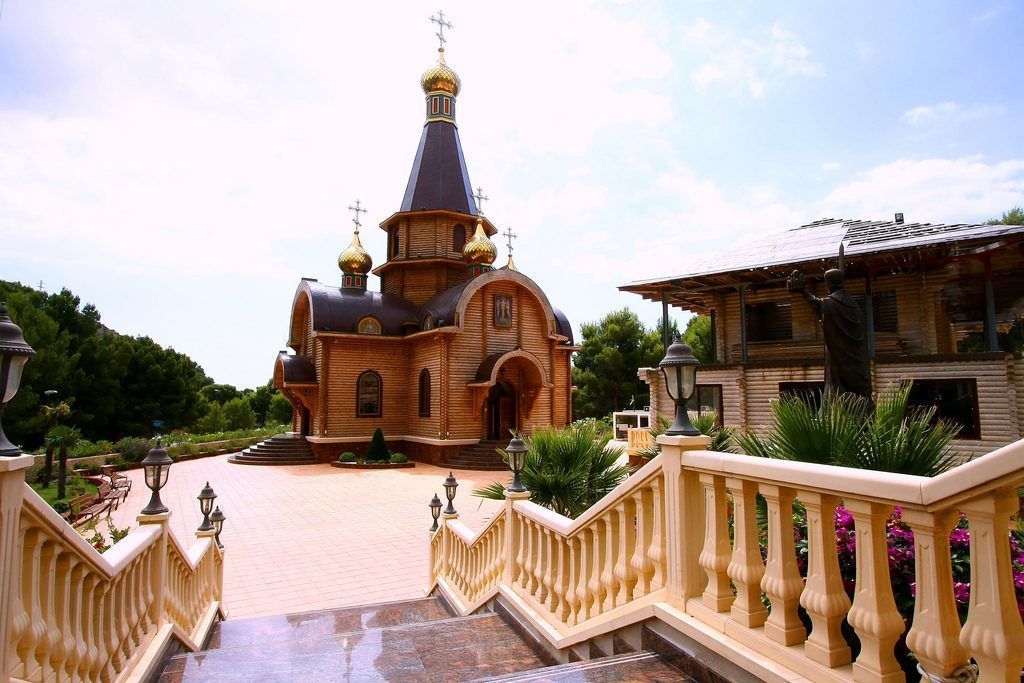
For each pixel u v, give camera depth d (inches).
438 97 1155.9
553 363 1031.6
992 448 494.6
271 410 2185.0
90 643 112.7
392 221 1125.1
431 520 509.0
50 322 1196.5
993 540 65.2
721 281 652.7
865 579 79.8
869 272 577.9
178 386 1656.0
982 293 690.2
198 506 582.2
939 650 69.6
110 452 965.2
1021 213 1162.0
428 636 189.2
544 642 170.4
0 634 78.7
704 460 108.2
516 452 204.8
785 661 89.8
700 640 105.1
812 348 681.0
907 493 71.5
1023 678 84.0
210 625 238.4
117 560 124.0
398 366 1008.9
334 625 252.5
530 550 188.9
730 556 107.7
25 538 91.4
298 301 1062.4
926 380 529.0
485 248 1045.2
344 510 553.0
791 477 88.9
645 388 1663.4
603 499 141.1
